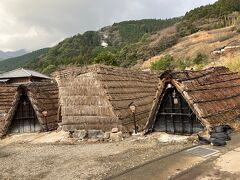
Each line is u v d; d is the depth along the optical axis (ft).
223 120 41.14
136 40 451.53
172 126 45.24
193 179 24.44
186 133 43.57
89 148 44.88
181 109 43.88
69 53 505.66
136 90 64.44
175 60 219.41
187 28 378.12
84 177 30.58
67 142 51.80
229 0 409.28
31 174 34.88
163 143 40.11
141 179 26.09
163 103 45.96
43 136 60.44
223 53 153.48
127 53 337.52
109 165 33.60
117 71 61.98
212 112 41.06
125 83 61.72
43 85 74.59
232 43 159.53
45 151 46.65
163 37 359.05
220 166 26.53
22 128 69.10
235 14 364.17
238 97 49.93
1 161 43.32
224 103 45.16
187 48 258.37
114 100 53.31
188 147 34.14
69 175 32.22
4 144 59.06
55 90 77.05
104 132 51.75
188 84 42.52
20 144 56.08
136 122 55.57
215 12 407.64
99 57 205.77
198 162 28.32
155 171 27.55
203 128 41.37
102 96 53.01
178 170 26.99
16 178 34.12
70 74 57.26
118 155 37.70
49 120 67.97
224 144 32.76
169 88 44.24
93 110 53.31
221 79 51.24
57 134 59.16
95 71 54.95
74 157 40.19
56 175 33.04
